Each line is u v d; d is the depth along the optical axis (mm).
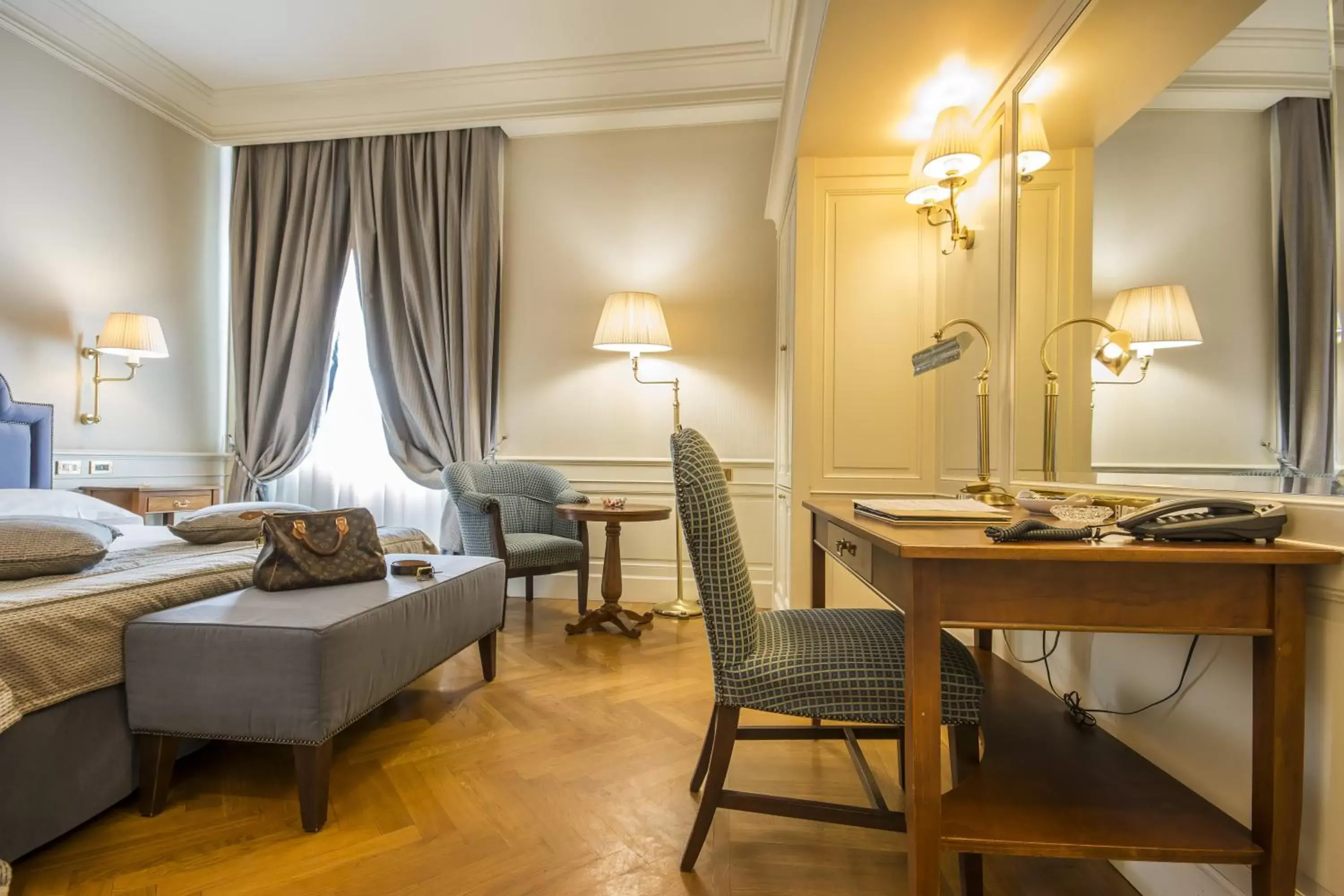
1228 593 952
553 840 1438
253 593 1758
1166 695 1277
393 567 2082
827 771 1781
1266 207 1039
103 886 1264
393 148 3941
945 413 2592
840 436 2713
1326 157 925
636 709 2176
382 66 3641
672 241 3830
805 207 2717
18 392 3117
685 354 3812
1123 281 1437
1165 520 995
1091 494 1531
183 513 3518
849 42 1963
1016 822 1034
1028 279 1906
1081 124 1621
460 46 3461
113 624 1483
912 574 1000
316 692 1444
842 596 2709
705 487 1282
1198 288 1211
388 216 3957
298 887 1267
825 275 2721
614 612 3127
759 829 1502
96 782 1416
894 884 1312
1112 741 1346
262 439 4035
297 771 1460
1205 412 1157
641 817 1536
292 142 4035
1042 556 955
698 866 1358
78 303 3373
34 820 1283
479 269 3857
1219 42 1171
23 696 1260
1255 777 969
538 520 3609
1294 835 929
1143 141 1392
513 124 3814
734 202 3787
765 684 1247
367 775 1720
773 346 3742
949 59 2051
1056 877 1339
